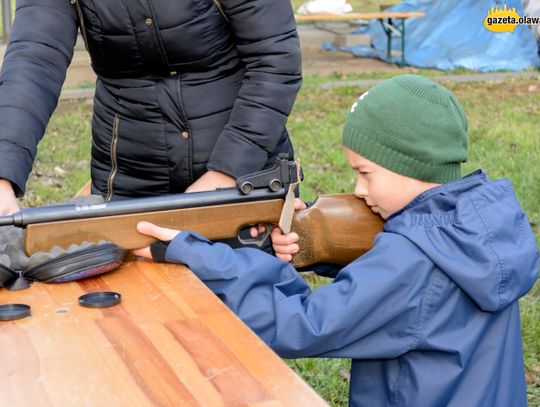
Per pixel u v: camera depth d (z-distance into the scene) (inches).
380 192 78.3
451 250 70.8
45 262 71.2
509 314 75.4
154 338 60.6
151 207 77.5
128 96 99.8
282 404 52.1
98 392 53.1
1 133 85.9
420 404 73.0
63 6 94.3
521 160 301.0
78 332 61.7
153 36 93.5
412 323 71.3
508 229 71.1
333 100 418.9
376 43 576.1
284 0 95.8
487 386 73.1
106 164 106.9
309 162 300.5
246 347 59.2
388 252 71.4
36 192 261.6
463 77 484.1
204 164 101.0
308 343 69.8
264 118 95.7
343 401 143.4
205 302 67.4
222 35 96.9
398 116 75.9
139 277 73.2
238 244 94.6
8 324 63.1
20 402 51.9
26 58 91.4
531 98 423.8
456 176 78.7
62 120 362.0
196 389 53.6
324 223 92.2
